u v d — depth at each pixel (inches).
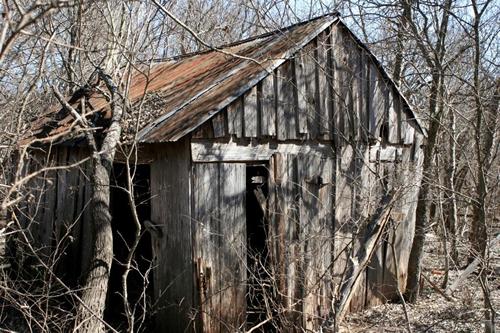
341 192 343.3
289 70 319.3
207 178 288.0
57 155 408.2
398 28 444.5
